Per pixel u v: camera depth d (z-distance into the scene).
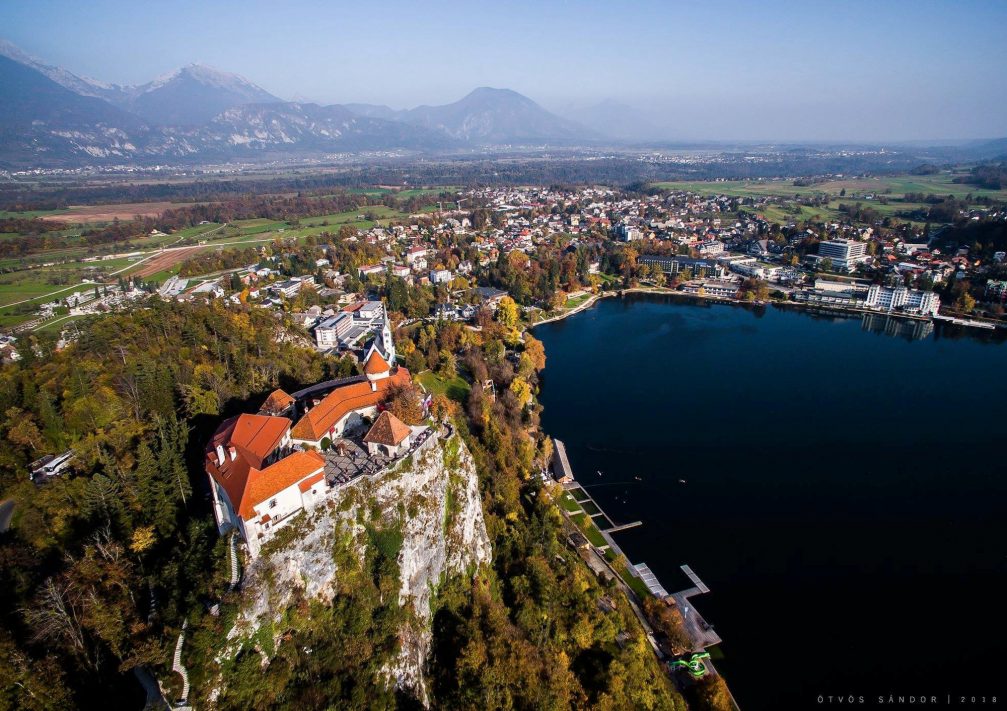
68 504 107.81
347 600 105.12
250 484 97.19
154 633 87.62
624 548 163.25
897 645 135.62
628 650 120.56
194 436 132.75
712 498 186.12
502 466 171.00
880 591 150.38
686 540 166.88
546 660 114.62
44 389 133.50
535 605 126.62
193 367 160.62
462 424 179.25
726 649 133.50
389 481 118.31
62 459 120.00
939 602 147.38
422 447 126.88
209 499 114.44
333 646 99.31
